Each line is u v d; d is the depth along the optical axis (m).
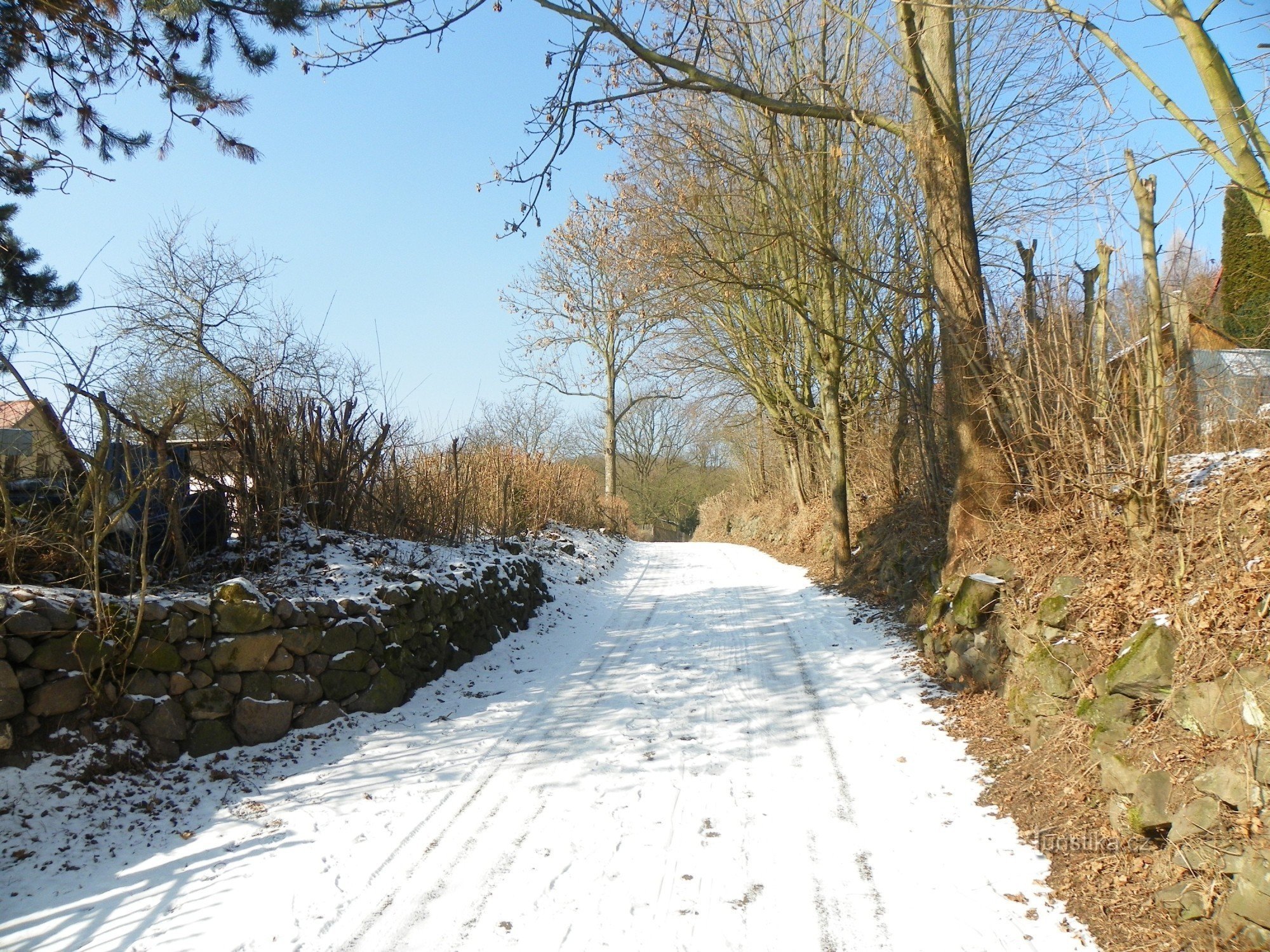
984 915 4.03
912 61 8.42
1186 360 6.66
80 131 7.60
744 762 6.17
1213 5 4.83
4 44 6.82
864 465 18.28
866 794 5.51
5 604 5.02
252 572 7.66
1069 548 6.63
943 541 10.98
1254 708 3.71
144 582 5.57
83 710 5.29
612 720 7.26
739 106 15.22
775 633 10.98
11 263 8.06
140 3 6.66
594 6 7.41
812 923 4.03
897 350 15.54
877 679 8.28
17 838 4.53
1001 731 6.16
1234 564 4.58
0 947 3.82
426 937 3.94
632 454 53.00
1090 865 4.22
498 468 16.06
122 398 7.76
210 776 5.62
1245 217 10.41
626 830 5.05
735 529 35.50
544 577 14.40
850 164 14.87
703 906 4.19
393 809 5.38
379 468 10.23
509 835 5.00
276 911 4.15
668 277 14.73
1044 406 7.38
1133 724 4.64
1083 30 5.95
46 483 6.11
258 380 9.51
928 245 11.79
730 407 24.77
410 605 8.09
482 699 7.97
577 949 3.84
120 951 3.81
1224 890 3.51
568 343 33.41
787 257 15.88
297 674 6.59
